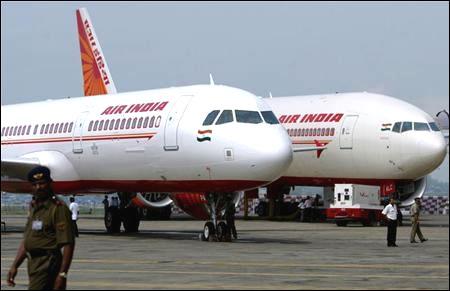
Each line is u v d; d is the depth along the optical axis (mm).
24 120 77375
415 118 90188
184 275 37500
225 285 33688
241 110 60719
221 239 61594
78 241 61844
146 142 63906
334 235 71188
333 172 96250
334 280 35625
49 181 24797
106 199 83312
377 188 91500
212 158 59938
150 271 39344
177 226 88688
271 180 59688
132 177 66250
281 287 33000
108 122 67938
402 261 45375
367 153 92312
